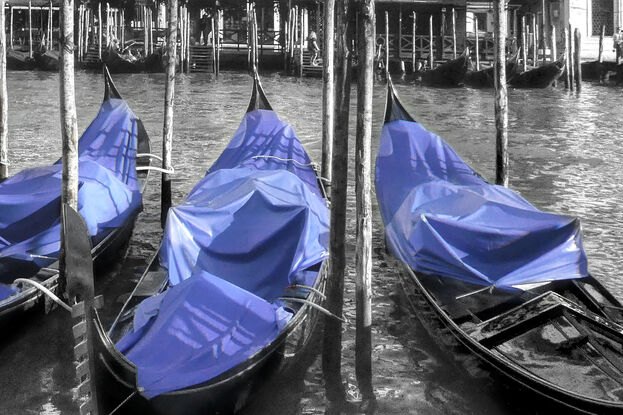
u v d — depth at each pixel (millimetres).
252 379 6285
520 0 41000
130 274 9891
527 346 6922
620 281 9789
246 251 7949
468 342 6957
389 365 7711
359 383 7086
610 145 18938
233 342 6375
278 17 42656
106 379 5406
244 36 42219
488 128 21641
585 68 36156
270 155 11820
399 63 36531
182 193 13812
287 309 7359
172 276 7750
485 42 39188
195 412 5883
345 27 6883
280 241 8023
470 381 7133
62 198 7891
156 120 22172
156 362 6109
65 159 7816
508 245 7746
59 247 8695
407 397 7137
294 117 23047
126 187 10344
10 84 31594
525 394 6367
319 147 18641
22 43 42938
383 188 10000
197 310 6570
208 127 21078
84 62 37625
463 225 7855
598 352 6812
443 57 37969
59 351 7719
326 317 7191
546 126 22219
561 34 40062
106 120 12078
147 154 12547
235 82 33781
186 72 37062
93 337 5285
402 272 8984
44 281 8000
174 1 11445
